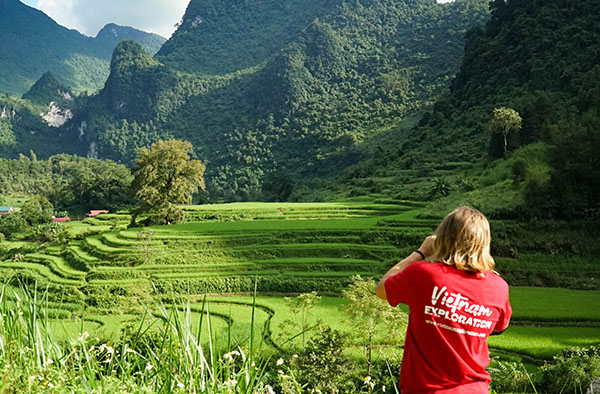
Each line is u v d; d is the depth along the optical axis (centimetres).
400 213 8362
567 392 2289
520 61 15950
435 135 15488
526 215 6116
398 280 341
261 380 421
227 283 5238
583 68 13600
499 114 9638
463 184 8662
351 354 2922
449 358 317
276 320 3988
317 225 7044
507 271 5325
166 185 8550
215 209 9262
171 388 392
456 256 329
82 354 434
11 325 428
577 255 5538
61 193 17675
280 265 5684
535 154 8144
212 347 408
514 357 3094
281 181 15612
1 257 8794
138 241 6612
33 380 380
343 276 5334
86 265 6222
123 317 4431
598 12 15100
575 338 3400
